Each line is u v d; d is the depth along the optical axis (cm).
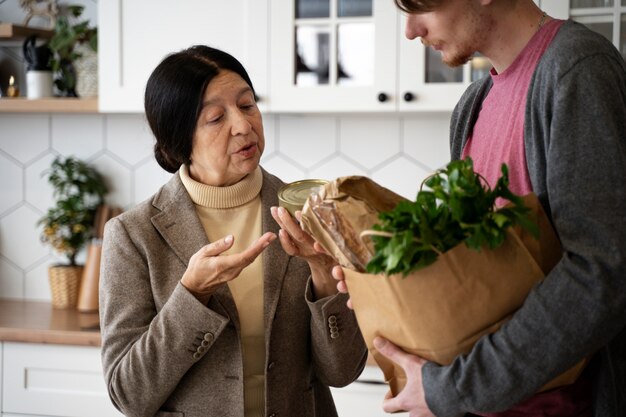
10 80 289
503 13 122
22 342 258
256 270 156
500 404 107
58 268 292
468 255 106
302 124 291
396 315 111
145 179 303
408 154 285
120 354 150
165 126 153
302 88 251
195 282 141
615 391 118
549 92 114
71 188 306
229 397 149
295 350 154
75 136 307
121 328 151
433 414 113
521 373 105
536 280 109
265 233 146
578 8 230
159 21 260
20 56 306
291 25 251
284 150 293
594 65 111
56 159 304
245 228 158
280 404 151
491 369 107
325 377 156
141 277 153
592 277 103
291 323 153
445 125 282
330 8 249
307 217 117
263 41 253
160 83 152
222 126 150
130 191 304
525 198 111
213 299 149
